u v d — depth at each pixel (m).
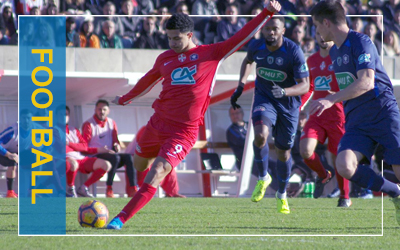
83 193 24.48
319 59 18.39
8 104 28.52
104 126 26.38
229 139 29.03
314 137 18.25
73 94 29.03
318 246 7.87
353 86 9.31
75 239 8.32
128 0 33.09
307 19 35.50
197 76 10.11
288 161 14.92
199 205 18.14
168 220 12.00
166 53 10.43
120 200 20.39
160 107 10.41
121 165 25.03
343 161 9.91
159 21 33.34
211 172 28.45
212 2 35.28
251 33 10.22
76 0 32.91
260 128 14.55
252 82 27.05
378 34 38.38
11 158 23.17
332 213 14.86
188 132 10.07
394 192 10.59
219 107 30.91
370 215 14.36
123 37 32.66
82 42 31.39
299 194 28.09
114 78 25.45
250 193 29.47
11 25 31.61
